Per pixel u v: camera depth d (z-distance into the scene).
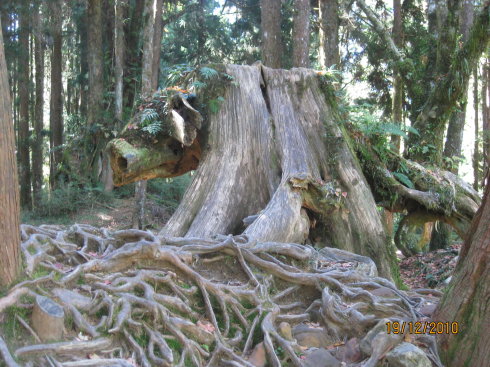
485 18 11.60
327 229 8.30
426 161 12.18
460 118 16.09
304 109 8.86
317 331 4.98
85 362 3.48
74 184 19.28
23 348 3.36
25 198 23.84
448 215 9.75
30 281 3.86
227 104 8.62
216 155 8.39
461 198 9.77
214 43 30.25
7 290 3.72
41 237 4.90
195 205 8.04
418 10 23.05
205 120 8.63
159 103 8.46
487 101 23.48
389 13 28.08
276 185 8.24
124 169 8.23
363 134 9.58
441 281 10.09
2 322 3.49
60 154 23.66
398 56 17.06
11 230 3.78
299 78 9.03
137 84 21.94
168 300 4.56
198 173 8.33
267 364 4.42
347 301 5.41
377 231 8.24
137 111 8.73
